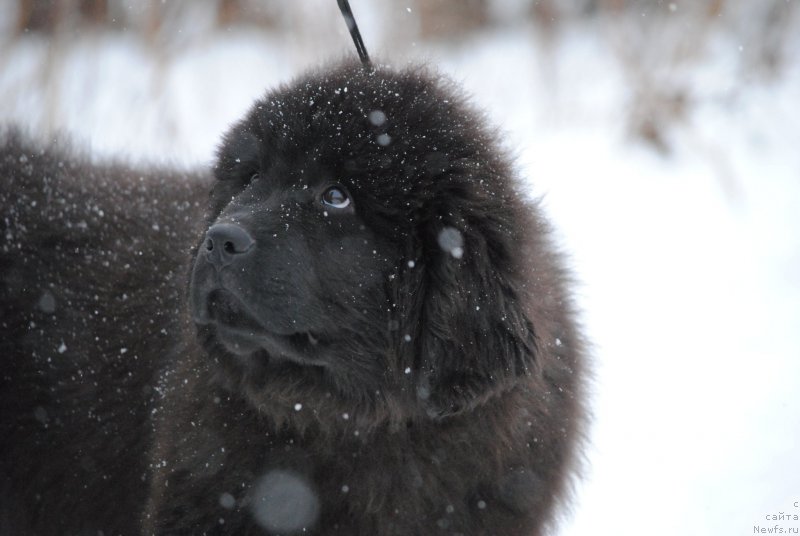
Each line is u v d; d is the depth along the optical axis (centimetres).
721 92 1988
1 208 788
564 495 662
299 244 570
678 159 1789
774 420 995
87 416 718
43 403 736
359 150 581
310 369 595
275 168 596
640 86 1898
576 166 1766
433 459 607
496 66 2100
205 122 1752
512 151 661
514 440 613
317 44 1908
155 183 830
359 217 586
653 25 1992
